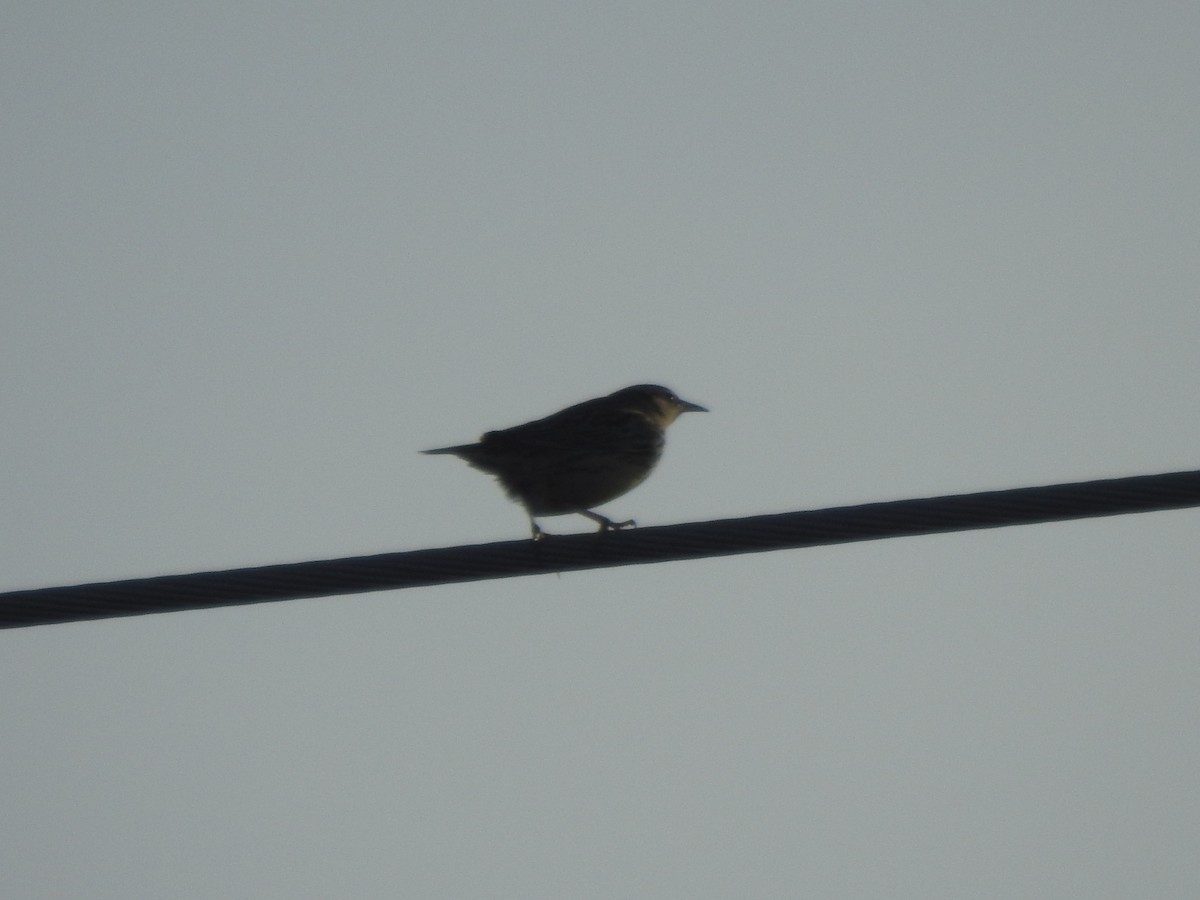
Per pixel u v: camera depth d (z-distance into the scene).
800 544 11.48
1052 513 11.14
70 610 11.31
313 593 11.48
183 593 11.39
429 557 11.59
